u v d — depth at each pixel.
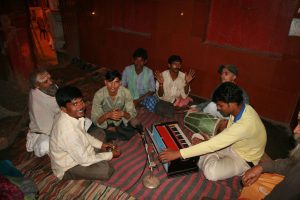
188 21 4.65
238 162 2.85
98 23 5.98
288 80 4.06
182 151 2.60
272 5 3.82
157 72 4.10
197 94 5.23
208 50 4.65
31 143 3.27
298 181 1.65
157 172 3.10
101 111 3.48
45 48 7.62
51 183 2.91
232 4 4.16
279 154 3.62
